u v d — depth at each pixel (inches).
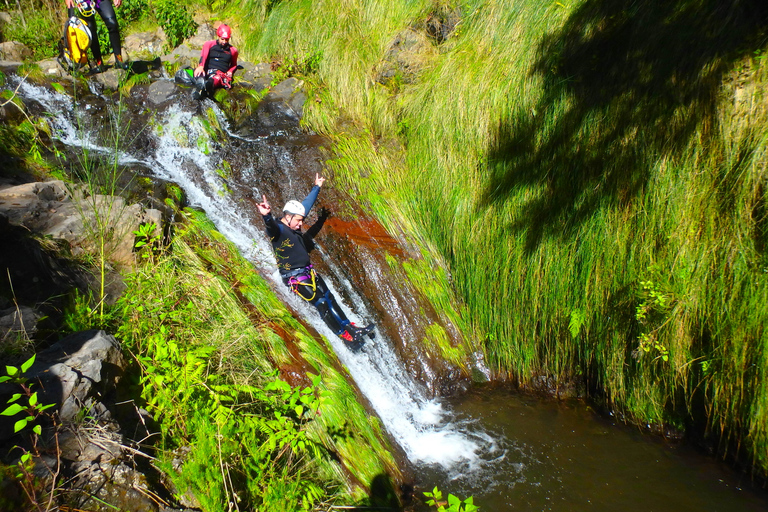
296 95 257.4
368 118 257.6
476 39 229.3
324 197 218.4
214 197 203.5
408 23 269.1
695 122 153.6
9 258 115.2
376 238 213.5
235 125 240.5
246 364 136.1
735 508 143.3
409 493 148.8
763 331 137.3
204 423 107.0
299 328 167.2
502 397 193.2
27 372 90.4
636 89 168.9
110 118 221.3
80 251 136.3
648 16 173.3
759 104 144.3
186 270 152.9
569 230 176.9
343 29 275.9
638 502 146.1
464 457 163.8
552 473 157.1
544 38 199.6
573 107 183.5
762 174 139.7
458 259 210.2
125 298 124.7
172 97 232.8
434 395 192.7
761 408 140.6
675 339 153.9
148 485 88.0
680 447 165.0
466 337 206.7
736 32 153.3
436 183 218.8
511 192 192.7
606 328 171.6
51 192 151.1
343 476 133.3
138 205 158.6
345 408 150.6
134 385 110.5
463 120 212.5
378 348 189.8
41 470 78.1
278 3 303.4
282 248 175.2
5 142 175.0
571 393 191.2
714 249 146.6
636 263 161.9
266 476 110.6
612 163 168.9
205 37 298.7
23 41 275.1
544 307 185.8
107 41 279.6
